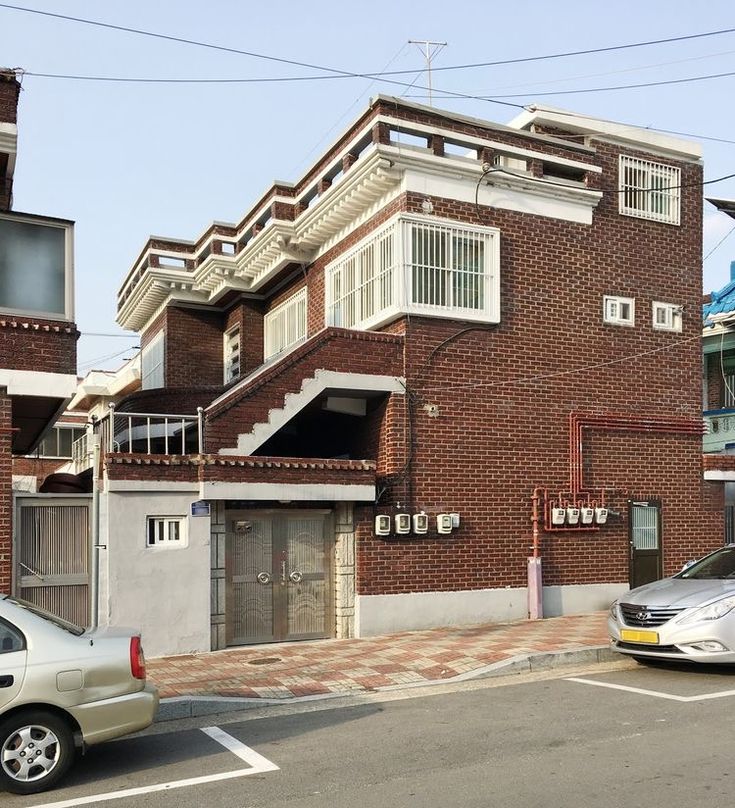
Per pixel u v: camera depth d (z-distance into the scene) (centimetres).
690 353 1588
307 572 1280
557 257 1465
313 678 1009
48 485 1288
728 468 1606
